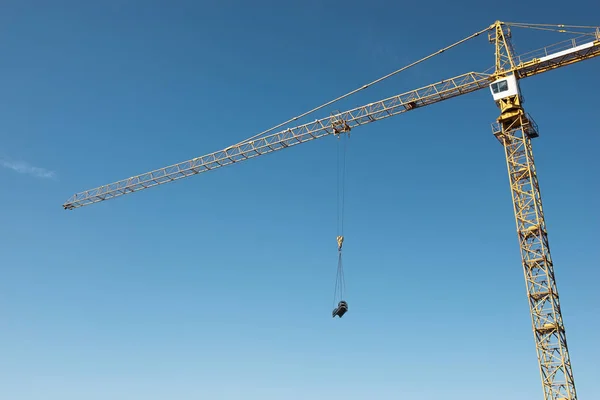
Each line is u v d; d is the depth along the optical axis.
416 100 94.31
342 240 90.69
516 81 83.88
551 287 74.62
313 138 105.25
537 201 79.31
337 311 74.25
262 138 108.12
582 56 82.00
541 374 71.81
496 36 89.94
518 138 82.44
